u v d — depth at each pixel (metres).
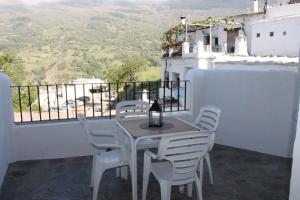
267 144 4.38
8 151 3.94
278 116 4.23
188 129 2.97
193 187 3.30
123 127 3.08
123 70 19.59
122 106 3.86
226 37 14.27
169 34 14.09
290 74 4.05
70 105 9.40
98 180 2.91
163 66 14.30
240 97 4.56
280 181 3.44
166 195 2.59
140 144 3.27
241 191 3.21
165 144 2.41
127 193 3.17
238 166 3.90
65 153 4.26
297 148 1.45
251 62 8.02
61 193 3.18
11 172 3.73
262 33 12.21
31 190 3.25
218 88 4.78
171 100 5.06
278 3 13.98
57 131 4.19
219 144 4.85
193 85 4.80
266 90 4.29
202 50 10.80
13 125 4.04
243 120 4.58
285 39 11.26
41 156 4.18
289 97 4.09
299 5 12.14
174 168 2.53
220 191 3.21
